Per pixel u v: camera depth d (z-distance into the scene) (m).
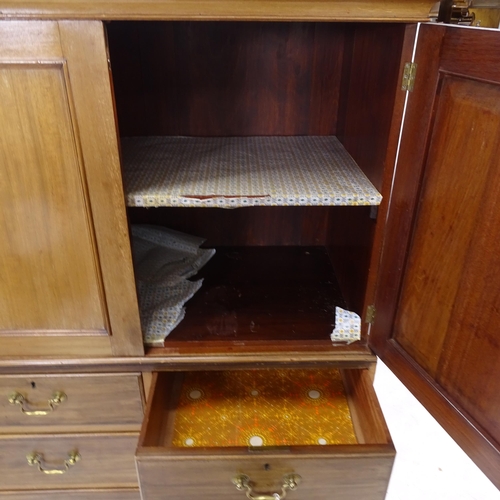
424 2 0.75
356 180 1.02
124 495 1.26
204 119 1.33
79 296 0.96
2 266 0.92
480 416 0.82
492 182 0.72
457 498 1.32
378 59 0.95
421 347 0.93
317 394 1.19
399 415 1.53
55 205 0.86
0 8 0.71
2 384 1.06
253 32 1.22
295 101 1.31
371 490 0.94
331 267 1.38
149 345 1.07
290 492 0.94
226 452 0.88
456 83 0.75
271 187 0.99
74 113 0.79
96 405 1.10
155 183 1.00
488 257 0.75
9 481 1.22
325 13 0.77
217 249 1.47
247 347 1.07
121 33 1.20
